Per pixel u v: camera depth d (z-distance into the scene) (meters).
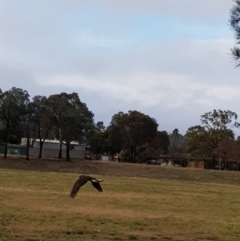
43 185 40.38
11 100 76.94
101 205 28.31
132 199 33.09
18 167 70.69
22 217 21.34
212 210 29.25
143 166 77.69
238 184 69.81
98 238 17.05
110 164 77.81
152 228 20.41
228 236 19.41
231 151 97.00
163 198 35.34
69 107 85.69
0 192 32.47
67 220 21.16
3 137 95.25
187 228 20.95
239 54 12.08
